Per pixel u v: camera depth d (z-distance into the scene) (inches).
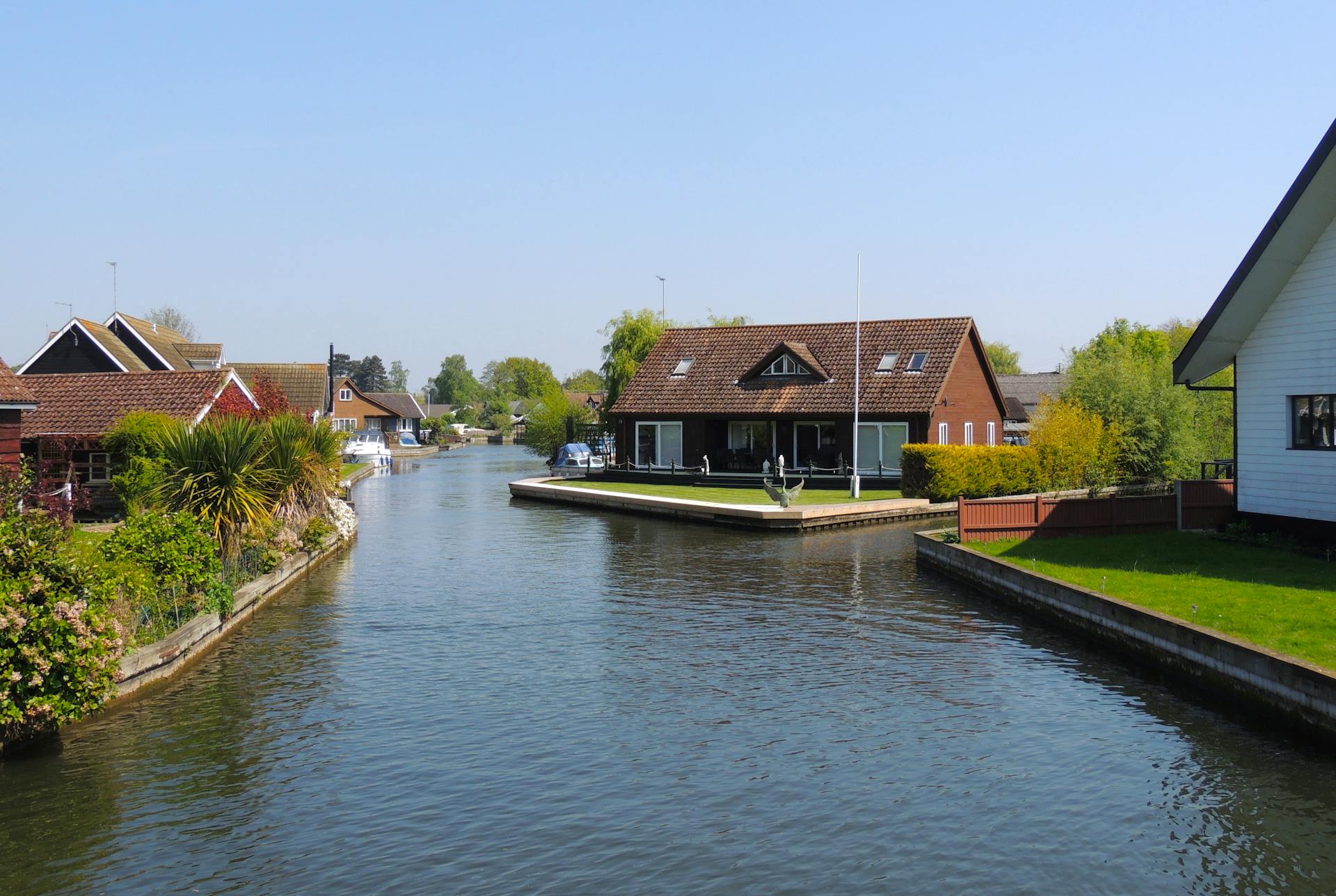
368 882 335.9
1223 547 818.8
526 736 472.4
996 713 503.8
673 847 358.0
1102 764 433.4
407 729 482.6
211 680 566.6
